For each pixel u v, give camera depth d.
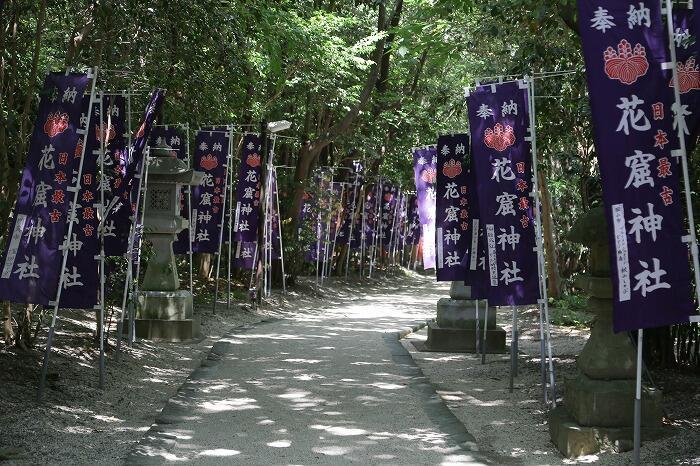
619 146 5.46
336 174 27.84
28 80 9.59
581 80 9.89
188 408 8.02
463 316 12.66
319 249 25.08
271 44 16.19
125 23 10.08
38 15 9.25
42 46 11.80
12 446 6.20
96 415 7.45
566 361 10.95
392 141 28.36
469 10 11.50
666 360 9.57
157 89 10.20
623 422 6.46
